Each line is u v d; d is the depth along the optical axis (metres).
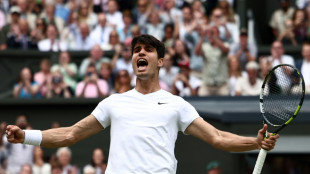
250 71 30.84
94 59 32.34
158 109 14.05
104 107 14.23
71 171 29.08
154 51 14.27
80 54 33.06
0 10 36.09
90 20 35.69
